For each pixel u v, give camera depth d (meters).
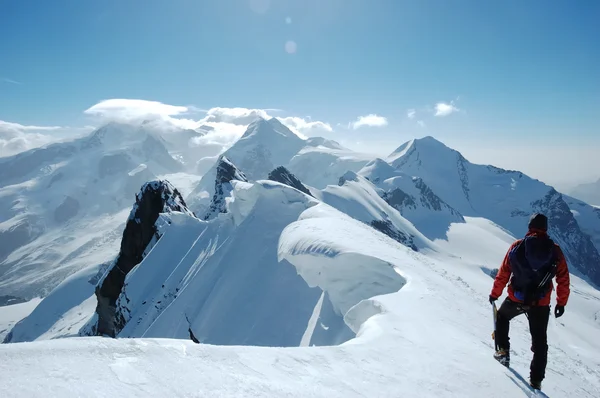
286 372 4.40
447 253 153.12
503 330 6.16
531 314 5.74
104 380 3.35
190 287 30.52
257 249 28.81
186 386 3.58
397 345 6.12
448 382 5.14
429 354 5.97
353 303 14.56
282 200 33.47
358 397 4.28
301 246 17.34
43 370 3.29
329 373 4.67
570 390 6.30
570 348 14.27
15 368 3.24
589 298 112.06
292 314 19.53
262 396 3.75
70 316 138.25
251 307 21.75
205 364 4.05
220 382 3.80
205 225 50.69
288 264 23.81
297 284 21.61
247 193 36.28
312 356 5.00
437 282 13.91
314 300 19.75
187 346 4.30
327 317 15.82
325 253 15.87
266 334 19.02
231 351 4.50
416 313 8.30
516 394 5.27
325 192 145.88
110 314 59.16
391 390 4.61
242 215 36.62
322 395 4.10
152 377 3.58
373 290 14.31
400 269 13.75
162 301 38.19
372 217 138.75
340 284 15.31
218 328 21.25
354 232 19.28
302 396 3.96
